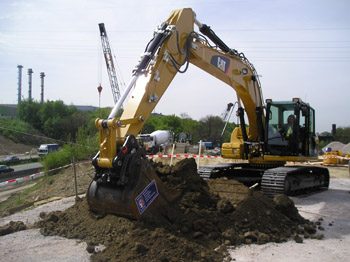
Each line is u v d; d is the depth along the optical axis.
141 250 4.73
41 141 59.53
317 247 5.41
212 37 8.99
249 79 10.39
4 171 28.36
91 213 5.99
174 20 7.49
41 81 87.31
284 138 10.23
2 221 7.16
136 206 5.31
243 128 10.90
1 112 88.19
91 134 25.66
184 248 4.83
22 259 4.73
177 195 6.07
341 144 40.03
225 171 11.60
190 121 61.53
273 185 8.96
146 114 6.46
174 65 7.17
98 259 4.64
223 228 5.69
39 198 13.63
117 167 5.33
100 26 52.66
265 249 5.24
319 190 12.14
